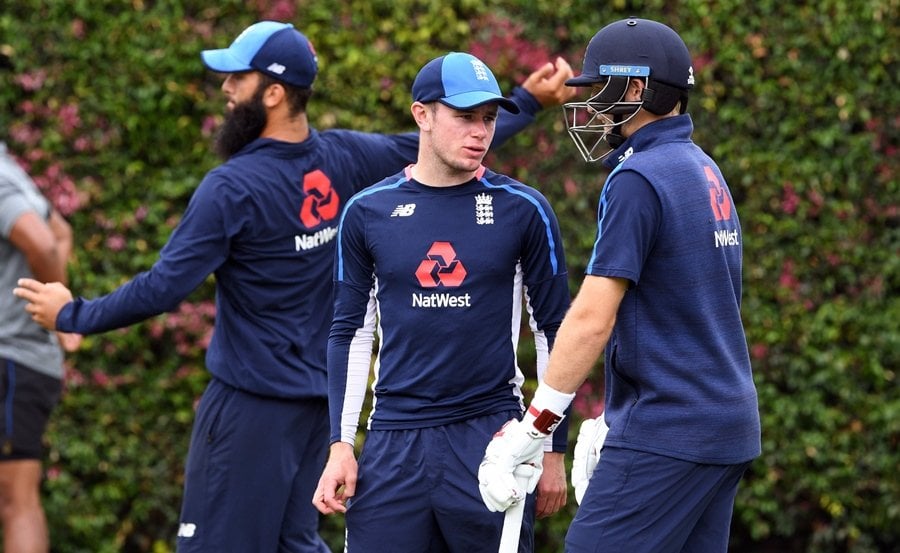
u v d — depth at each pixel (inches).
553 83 713.6
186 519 681.6
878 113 927.0
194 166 954.1
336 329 574.2
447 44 943.7
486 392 555.8
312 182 674.8
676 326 496.4
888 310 932.0
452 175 553.6
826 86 922.7
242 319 673.0
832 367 927.7
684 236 491.5
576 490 530.3
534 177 952.3
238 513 671.1
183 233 653.9
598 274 484.7
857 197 933.8
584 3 936.9
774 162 929.5
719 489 512.7
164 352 964.0
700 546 526.6
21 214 779.4
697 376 494.9
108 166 947.3
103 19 936.3
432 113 546.0
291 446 676.7
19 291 663.8
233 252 663.8
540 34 941.2
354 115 943.7
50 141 938.1
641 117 512.1
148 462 958.4
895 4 913.5
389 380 561.3
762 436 937.5
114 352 946.1
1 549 949.8
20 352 797.2
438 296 549.3
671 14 933.8
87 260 949.2
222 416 673.0
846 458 932.0
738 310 518.6
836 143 930.1
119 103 938.7
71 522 946.7
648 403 499.2
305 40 677.3
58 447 943.7
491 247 550.6
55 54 934.4
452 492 551.2
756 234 936.3
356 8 940.0
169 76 941.8
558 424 511.5
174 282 647.8
